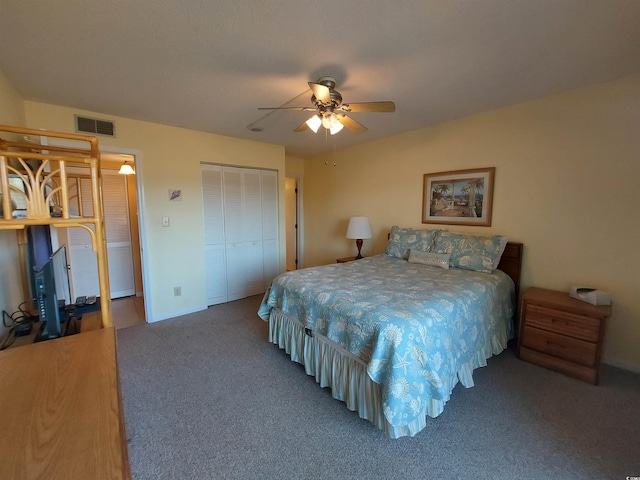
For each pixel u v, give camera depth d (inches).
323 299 82.1
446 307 74.7
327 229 200.7
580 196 96.7
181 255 140.7
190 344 112.4
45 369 43.5
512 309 108.4
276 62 76.0
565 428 67.6
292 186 233.5
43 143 102.7
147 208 129.0
